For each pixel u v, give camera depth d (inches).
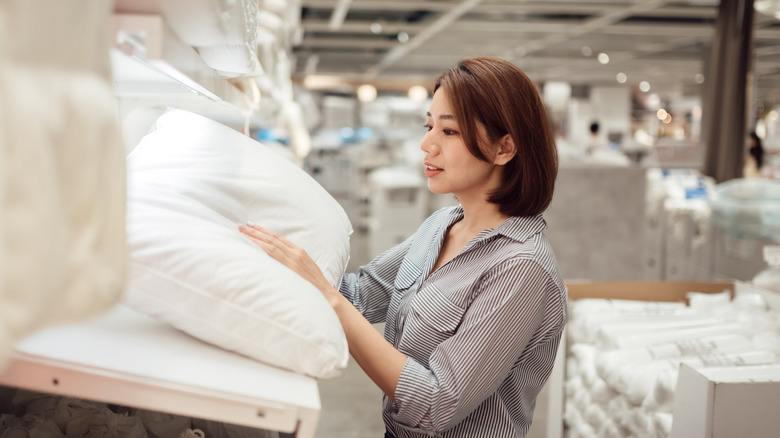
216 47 42.4
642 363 77.2
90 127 17.7
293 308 36.1
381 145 470.6
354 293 64.8
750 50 184.7
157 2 27.1
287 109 170.2
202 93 49.1
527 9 306.7
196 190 41.2
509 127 50.7
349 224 58.6
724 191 154.8
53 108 16.1
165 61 28.8
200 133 46.9
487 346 47.7
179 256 34.7
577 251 227.0
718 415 58.5
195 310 34.7
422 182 327.0
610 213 227.0
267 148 55.0
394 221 324.2
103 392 30.7
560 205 225.3
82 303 17.8
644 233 228.8
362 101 508.7
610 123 558.9
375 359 46.3
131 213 35.7
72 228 17.5
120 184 19.7
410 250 61.7
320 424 129.2
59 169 16.8
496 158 52.2
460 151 52.0
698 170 324.2
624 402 77.4
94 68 19.0
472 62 52.1
